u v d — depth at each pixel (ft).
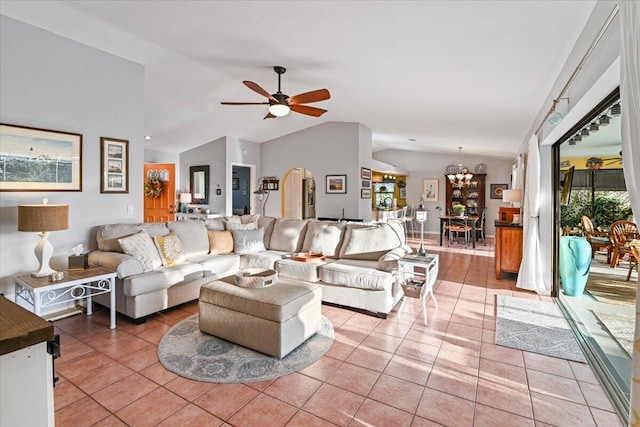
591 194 10.55
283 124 22.43
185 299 11.87
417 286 10.82
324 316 11.24
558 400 6.81
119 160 12.63
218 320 9.27
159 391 7.00
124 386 7.16
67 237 11.24
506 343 9.27
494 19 7.34
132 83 12.91
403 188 36.96
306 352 8.71
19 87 9.97
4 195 9.81
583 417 6.31
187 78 14.24
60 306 11.18
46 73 10.54
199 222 14.85
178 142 22.76
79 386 7.14
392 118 19.43
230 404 6.61
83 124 11.53
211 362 8.13
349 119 21.47
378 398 6.84
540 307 12.11
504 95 12.57
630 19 4.08
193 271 12.08
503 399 6.84
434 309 11.99
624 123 4.32
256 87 11.46
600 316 10.43
